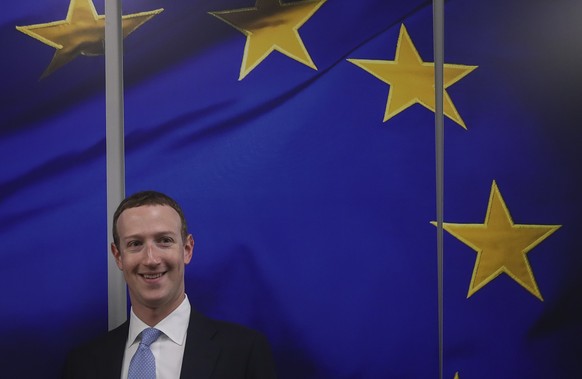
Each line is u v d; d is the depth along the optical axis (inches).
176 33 68.3
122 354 59.5
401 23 70.7
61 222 66.3
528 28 71.5
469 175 70.1
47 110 66.7
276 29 69.6
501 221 70.1
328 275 68.5
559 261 70.3
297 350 67.9
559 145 71.1
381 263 68.9
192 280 67.4
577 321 70.1
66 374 60.9
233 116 68.6
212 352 58.4
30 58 66.9
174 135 67.7
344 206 69.0
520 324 69.5
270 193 68.6
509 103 71.0
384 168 69.5
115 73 67.6
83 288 66.2
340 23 70.1
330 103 69.6
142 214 58.2
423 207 69.5
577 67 71.6
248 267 68.0
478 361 68.9
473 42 71.2
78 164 66.7
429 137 70.1
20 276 65.7
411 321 68.7
